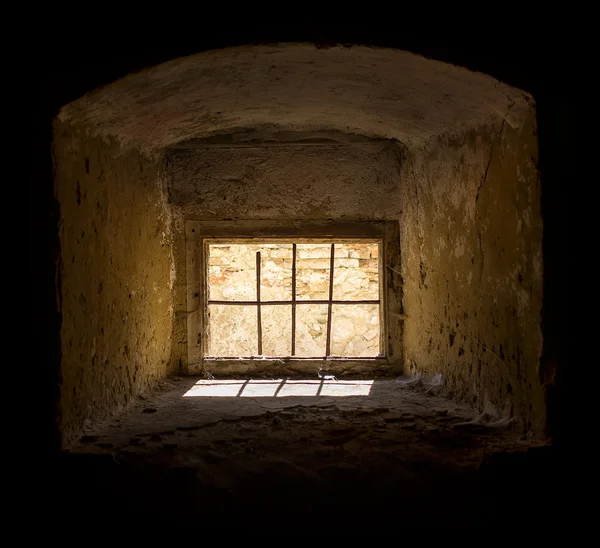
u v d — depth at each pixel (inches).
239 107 103.4
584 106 74.8
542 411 78.1
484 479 74.2
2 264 74.7
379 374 134.4
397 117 106.0
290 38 73.7
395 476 75.7
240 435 89.4
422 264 121.9
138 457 78.7
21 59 74.7
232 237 134.7
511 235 84.7
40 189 75.7
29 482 74.8
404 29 74.0
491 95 80.2
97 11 74.6
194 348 135.0
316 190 133.1
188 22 74.4
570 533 71.7
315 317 209.2
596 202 74.9
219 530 70.7
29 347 75.2
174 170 132.2
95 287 92.0
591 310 75.0
